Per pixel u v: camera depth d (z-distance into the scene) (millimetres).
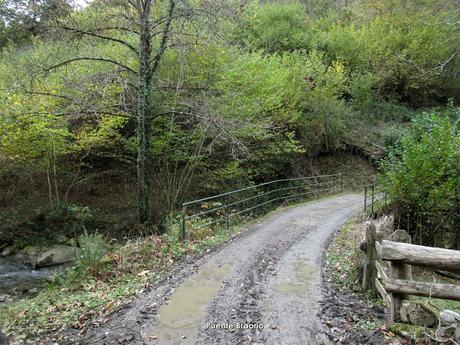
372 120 23375
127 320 5016
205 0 10477
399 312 4242
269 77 14188
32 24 10500
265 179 16828
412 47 22828
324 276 6402
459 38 21922
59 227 12906
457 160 8531
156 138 12203
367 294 5379
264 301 5438
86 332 4793
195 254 7832
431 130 9258
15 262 11328
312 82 18234
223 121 11023
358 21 28469
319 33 24891
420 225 9094
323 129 19156
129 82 11047
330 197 16875
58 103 11602
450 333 3717
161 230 11164
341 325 4605
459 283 7020
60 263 11188
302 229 10117
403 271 4207
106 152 13664
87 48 11305
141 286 6184
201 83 12594
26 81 10430
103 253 7703
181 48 10859
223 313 5105
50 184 14203
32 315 5473
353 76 22938
